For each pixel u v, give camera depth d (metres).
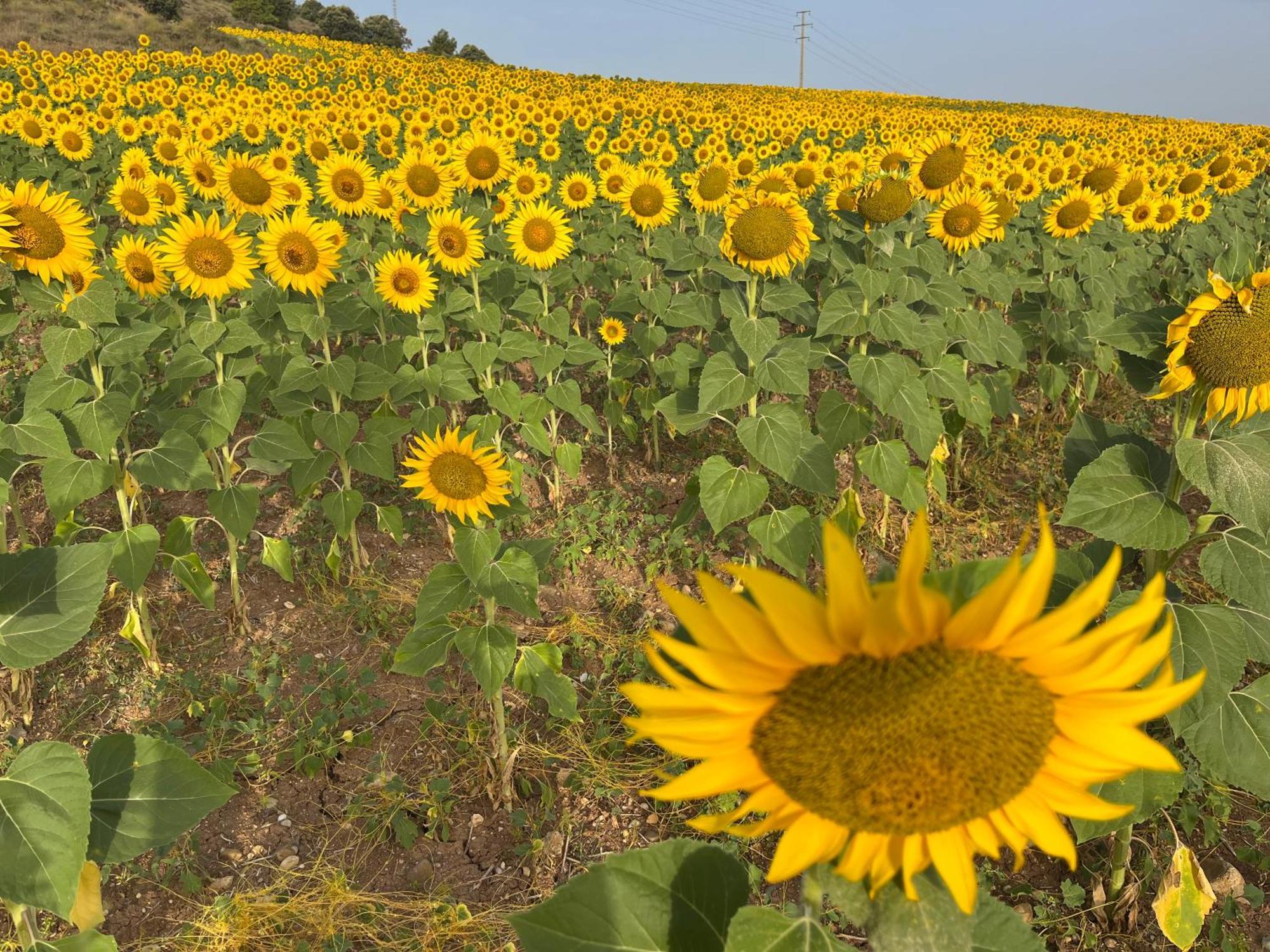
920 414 4.27
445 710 3.83
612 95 25.53
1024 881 3.12
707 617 0.83
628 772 3.67
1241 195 12.33
